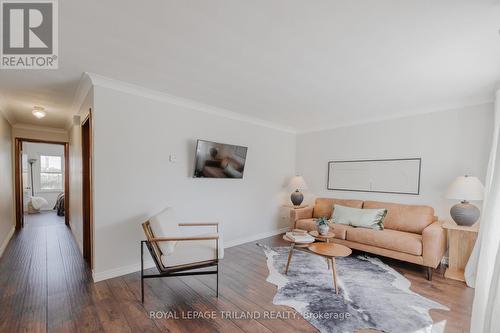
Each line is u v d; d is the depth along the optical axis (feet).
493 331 4.56
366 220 11.80
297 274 9.64
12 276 9.27
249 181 14.55
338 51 6.66
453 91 9.62
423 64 7.32
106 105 8.98
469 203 9.94
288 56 6.99
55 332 6.07
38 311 6.95
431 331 6.21
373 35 5.85
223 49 6.63
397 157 12.97
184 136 11.38
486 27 5.39
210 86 9.45
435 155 11.75
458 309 7.22
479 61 7.04
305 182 17.03
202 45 6.43
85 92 9.80
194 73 8.25
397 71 7.86
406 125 12.69
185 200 11.44
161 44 6.39
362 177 14.32
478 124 10.59
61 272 9.63
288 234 10.30
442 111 11.57
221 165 12.57
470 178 9.53
